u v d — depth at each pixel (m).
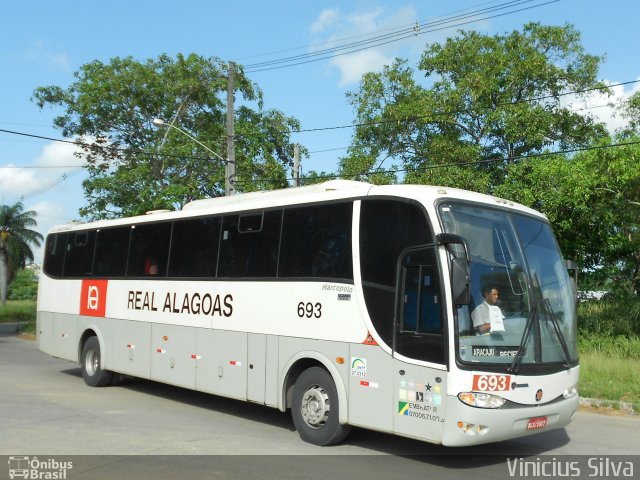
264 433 9.38
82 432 9.13
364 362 8.02
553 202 18.03
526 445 8.99
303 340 8.86
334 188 9.30
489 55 22.91
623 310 19.42
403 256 7.76
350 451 8.37
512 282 7.72
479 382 7.04
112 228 13.35
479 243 7.68
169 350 11.33
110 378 13.40
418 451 8.43
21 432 9.06
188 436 9.05
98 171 30.61
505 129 21.83
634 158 16.69
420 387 7.35
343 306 8.38
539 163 19.16
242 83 30.61
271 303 9.44
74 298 14.20
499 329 7.39
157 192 28.91
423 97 23.69
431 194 7.74
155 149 29.56
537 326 7.72
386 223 8.08
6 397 11.96
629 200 17.91
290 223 9.41
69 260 14.61
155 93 30.00
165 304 11.54
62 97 30.20
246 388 9.70
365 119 24.69
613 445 9.09
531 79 23.00
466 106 23.05
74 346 14.06
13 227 59.06
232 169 22.69
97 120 30.16
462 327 7.14
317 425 8.63
